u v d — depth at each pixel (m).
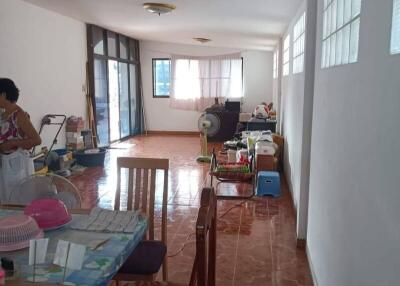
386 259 1.13
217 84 8.79
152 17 4.96
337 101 1.87
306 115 2.79
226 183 4.81
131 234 1.61
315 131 2.57
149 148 7.25
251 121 6.71
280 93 6.23
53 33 5.33
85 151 5.68
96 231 1.63
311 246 2.65
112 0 4.04
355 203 1.50
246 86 8.73
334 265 1.88
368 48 1.35
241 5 3.77
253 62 8.62
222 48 8.64
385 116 1.16
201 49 8.70
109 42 7.24
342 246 1.71
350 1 1.69
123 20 5.44
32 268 1.32
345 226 1.66
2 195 2.60
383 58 1.18
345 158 1.68
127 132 8.48
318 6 2.54
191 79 8.85
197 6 3.94
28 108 4.79
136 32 6.85
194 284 1.36
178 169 5.55
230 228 3.38
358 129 1.47
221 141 8.16
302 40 3.42
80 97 6.23
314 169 2.58
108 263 1.37
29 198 2.06
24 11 4.63
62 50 5.61
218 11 4.15
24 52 4.66
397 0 1.07
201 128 6.57
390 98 1.11
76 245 1.23
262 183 4.27
